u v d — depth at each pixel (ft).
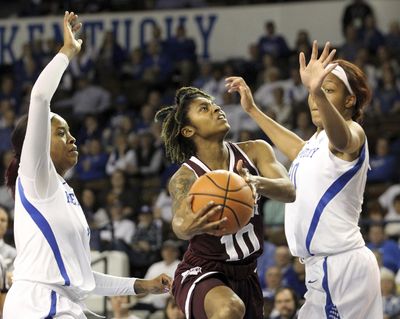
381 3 55.06
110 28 59.93
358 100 17.30
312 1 57.00
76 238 16.24
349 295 16.93
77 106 54.44
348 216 16.98
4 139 52.49
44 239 15.90
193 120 15.88
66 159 16.67
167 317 28.63
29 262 15.90
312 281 17.21
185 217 14.26
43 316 15.52
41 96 15.43
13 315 15.62
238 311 14.84
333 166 16.83
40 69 57.98
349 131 15.83
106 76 56.70
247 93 18.93
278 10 57.82
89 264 16.58
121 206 40.34
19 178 16.20
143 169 47.01
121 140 47.85
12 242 33.65
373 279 16.99
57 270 15.89
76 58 57.31
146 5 60.03
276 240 35.60
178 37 57.06
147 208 39.19
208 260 15.65
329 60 15.61
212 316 14.85
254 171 15.93
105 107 54.29
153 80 55.62
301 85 49.62
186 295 15.58
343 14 55.16
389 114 48.14
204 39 58.95
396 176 44.11
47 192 15.94
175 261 33.81
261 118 18.90
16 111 56.08
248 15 58.23
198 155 15.98
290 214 17.46
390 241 32.63
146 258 35.01
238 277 15.75
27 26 61.31
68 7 61.11
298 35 54.65
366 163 16.98
